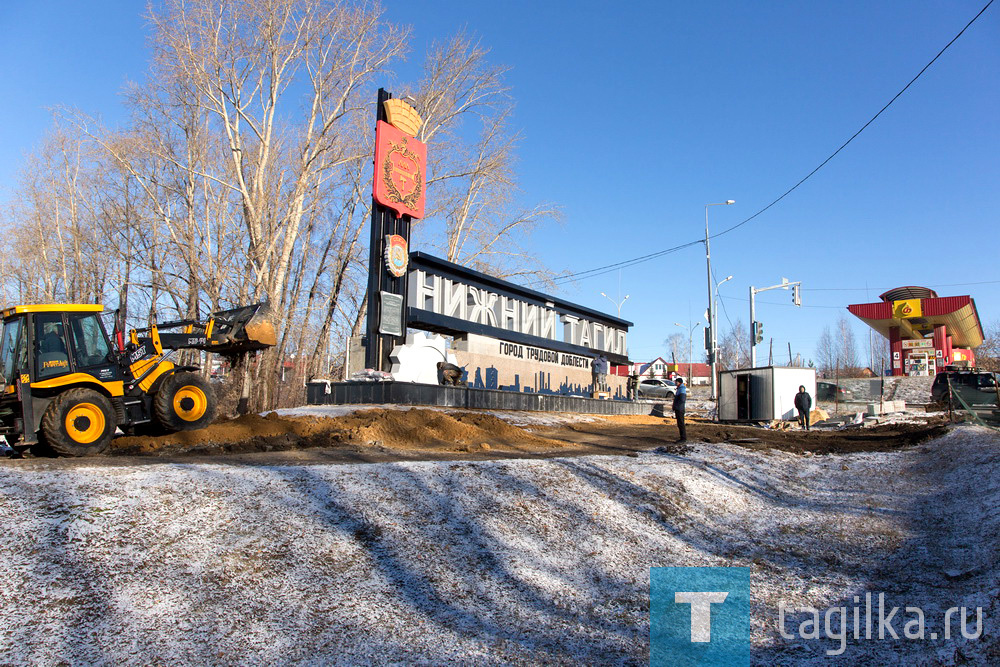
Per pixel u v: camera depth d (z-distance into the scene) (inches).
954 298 2032.5
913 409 1248.8
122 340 479.8
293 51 1096.8
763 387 1064.8
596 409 1077.8
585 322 1263.5
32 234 1305.4
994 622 237.9
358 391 776.3
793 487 519.2
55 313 441.7
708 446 602.9
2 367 444.5
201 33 1011.9
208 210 1122.7
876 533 405.7
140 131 1082.1
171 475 309.9
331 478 346.3
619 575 324.2
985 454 525.0
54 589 228.4
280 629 233.0
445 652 233.0
